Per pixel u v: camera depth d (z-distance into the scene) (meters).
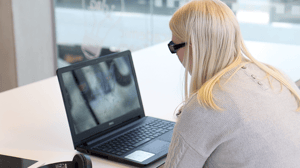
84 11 4.00
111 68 1.43
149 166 1.13
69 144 1.30
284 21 3.65
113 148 1.23
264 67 1.02
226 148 0.90
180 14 0.98
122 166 1.15
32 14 3.63
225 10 0.97
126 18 4.04
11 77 3.65
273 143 0.88
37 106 1.66
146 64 2.32
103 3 4.01
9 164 1.09
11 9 3.45
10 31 3.52
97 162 1.17
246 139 0.88
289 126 0.91
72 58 4.13
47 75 3.92
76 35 4.06
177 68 2.23
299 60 2.25
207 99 0.88
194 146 0.91
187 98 1.00
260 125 0.88
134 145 1.25
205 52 0.96
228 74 0.95
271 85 0.96
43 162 1.10
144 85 1.95
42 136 1.36
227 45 0.96
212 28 0.94
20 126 1.44
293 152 0.90
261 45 2.62
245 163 0.89
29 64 3.72
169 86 1.93
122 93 1.45
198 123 0.90
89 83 1.33
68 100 1.25
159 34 4.05
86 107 1.30
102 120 1.35
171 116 1.55
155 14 3.99
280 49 2.51
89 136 1.29
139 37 4.09
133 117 1.47
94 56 4.16
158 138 1.31
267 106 0.90
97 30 4.09
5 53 3.58
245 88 0.92
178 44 0.99
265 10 3.67
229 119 0.88
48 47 3.86
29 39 3.66
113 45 4.14
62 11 3.97
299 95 1.01
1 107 1.65
